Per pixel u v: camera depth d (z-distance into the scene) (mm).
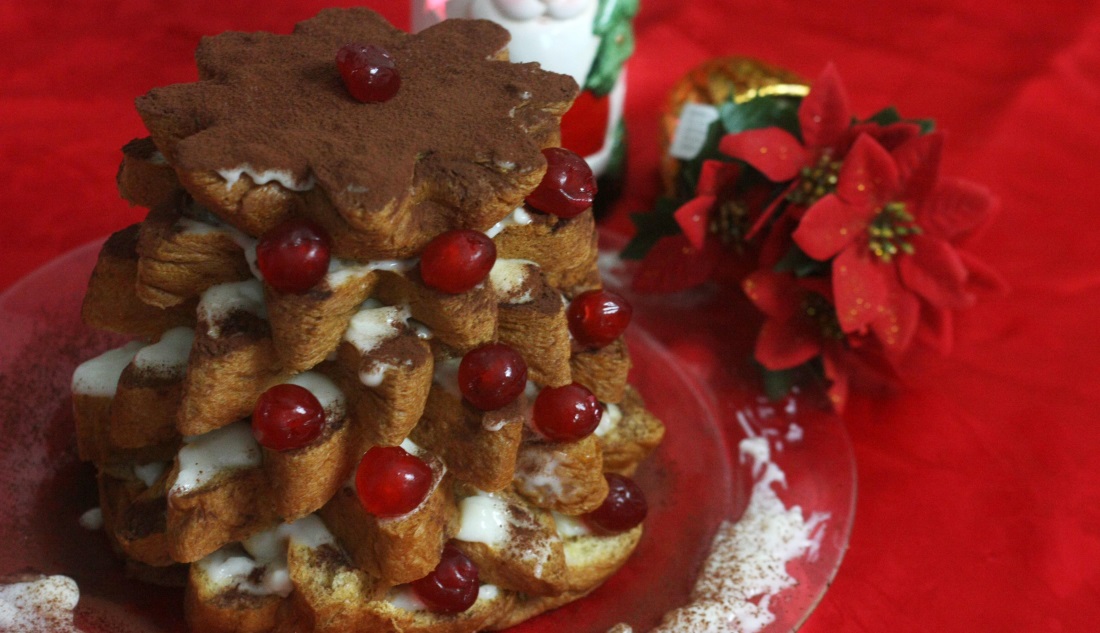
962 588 596
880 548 608
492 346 500
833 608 585
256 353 489
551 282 536
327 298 472
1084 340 709
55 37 804
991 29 928
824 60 895
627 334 663
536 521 546
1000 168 805
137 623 529
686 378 643
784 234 648
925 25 926
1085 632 585
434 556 518
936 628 583
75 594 529
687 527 585
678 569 570
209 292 498
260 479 512
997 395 679
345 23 531
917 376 686
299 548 525
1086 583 601
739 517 587
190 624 529
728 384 646
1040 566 605
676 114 769
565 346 520
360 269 481
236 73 499
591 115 709
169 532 510
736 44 911
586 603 558
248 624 525
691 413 629
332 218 468
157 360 527
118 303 529
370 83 490
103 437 549
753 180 662
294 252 464
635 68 882
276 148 467
